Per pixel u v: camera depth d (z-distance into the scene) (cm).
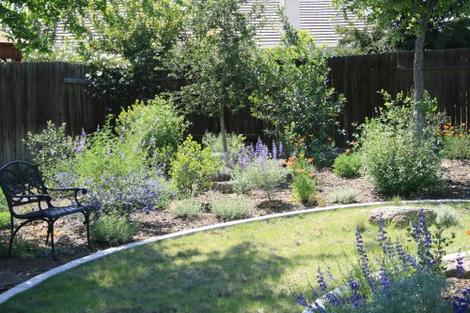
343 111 1379
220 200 849
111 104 1384
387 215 695
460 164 1074
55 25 903
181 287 515
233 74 1203
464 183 936
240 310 455
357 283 419
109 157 773
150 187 776
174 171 903
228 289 503
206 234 697
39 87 1203
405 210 691
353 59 1366
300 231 693
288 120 1250
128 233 689
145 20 1483
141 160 831
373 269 482
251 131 1386
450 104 1312
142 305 476
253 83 1239
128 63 1408
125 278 544
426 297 361
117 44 1492
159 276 547
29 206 845
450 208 714
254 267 562
